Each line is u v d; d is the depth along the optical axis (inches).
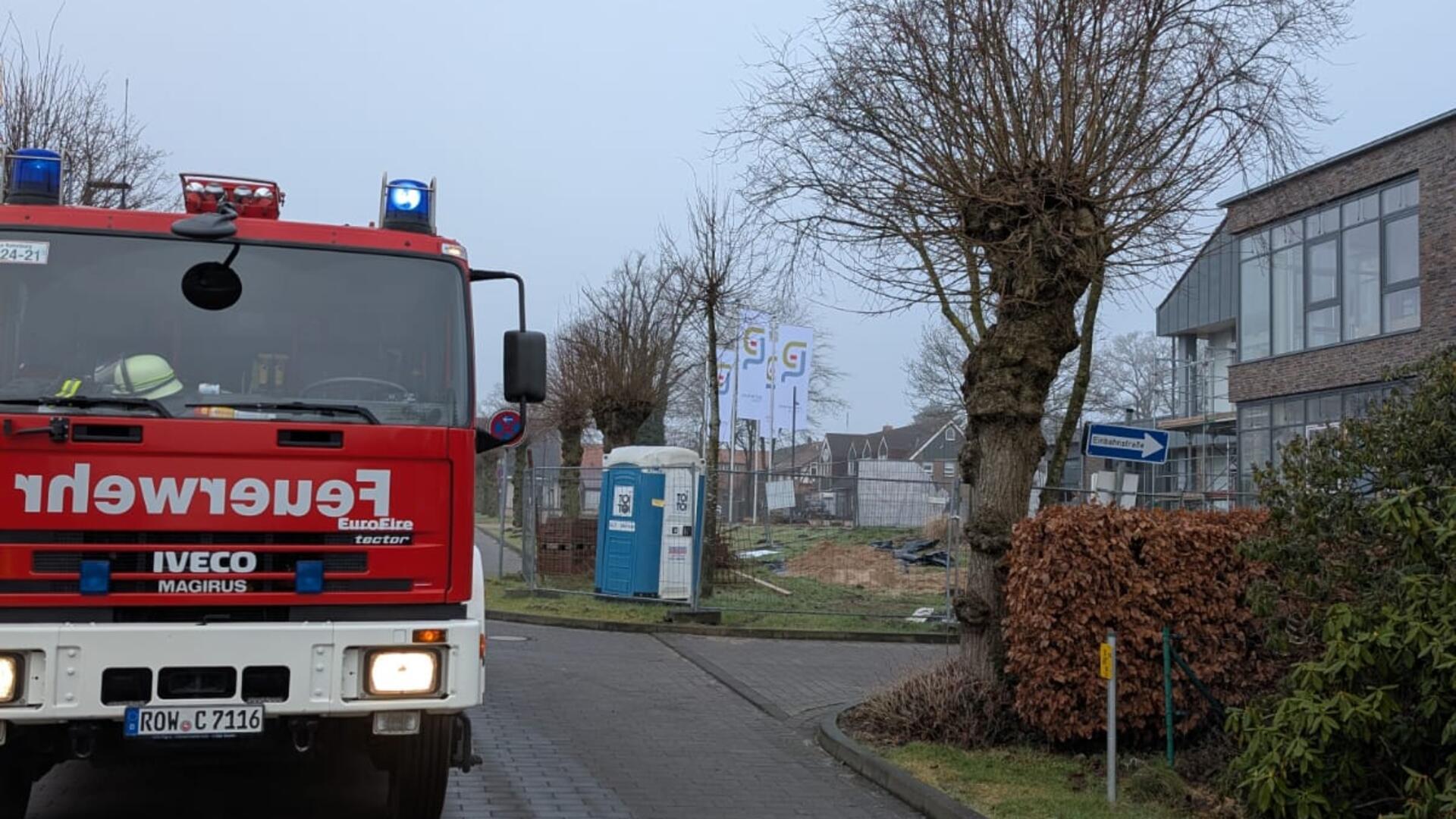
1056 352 360.5
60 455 203.5
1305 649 282.5
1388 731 226.5
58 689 197.3
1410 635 215.5
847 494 816.3
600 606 721.0
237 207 239.9
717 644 607.2
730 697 461.4
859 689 475.8
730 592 756.0
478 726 379.9
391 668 213.0
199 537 208.7
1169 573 319.9
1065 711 319.0
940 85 350.6
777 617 679.1
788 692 466.0
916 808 293.0
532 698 437.7
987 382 362.9
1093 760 319.6
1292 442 279.7
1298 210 430.0
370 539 217.0
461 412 229.9
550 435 1744.6
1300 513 269.4
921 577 770.2
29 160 224.8
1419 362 273.9
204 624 205.3
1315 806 221.8
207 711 202.5
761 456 1889.8
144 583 204.8
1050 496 499.2
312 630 209.0
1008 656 333.7
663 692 465.1
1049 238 340.2
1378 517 232.1
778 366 1311.5
